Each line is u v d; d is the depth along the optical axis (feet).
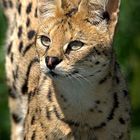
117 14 42.34
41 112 43.86
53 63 41.24
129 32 61.62
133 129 61.62
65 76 41.88
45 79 44.01
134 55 62.59
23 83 48.49
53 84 43.24
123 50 61.31
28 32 47.88
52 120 43.55
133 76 62.44
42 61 41.81
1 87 61.26
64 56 41.70
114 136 43.70
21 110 50.39
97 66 42.29
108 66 42.68
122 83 44.14
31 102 44.98
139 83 62.44
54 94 43.34
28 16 48.11
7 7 51.96
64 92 42.88
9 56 50.26
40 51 42.32
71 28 42.01
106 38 42.37
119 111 43.57
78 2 42.80
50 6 42.65
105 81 42.73
